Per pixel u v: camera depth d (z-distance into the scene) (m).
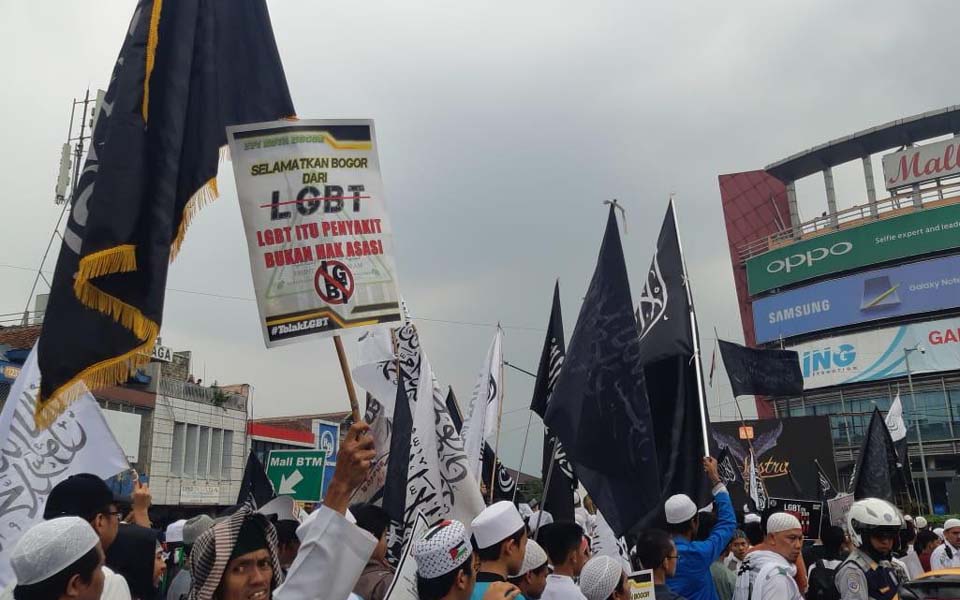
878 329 67.62
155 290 4.24
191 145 4.66
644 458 7.01
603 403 7.27
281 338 4.18
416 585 4.08
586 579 5.00
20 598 2.98
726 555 8.36
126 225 4.24
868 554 5.79
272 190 4.36
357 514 5.31
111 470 5.36
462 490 6.09
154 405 33.34
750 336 77.00
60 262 4.19
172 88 4.53
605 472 7.07
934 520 35.56
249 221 4.30
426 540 3.91
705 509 8.24
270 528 3.56
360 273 4.37
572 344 7.58
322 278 4.29
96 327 4.09
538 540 5.62
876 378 66.38
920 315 66.31
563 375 7.48
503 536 4.48
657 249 9.37
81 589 3.03
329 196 4.42
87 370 4.01
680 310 8.92
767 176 80.50
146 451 32.69
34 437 5.21
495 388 9.93
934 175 66.44
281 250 4.29
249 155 4.38
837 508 10.47
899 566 6.74
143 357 4.17
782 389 14.91
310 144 4.46
